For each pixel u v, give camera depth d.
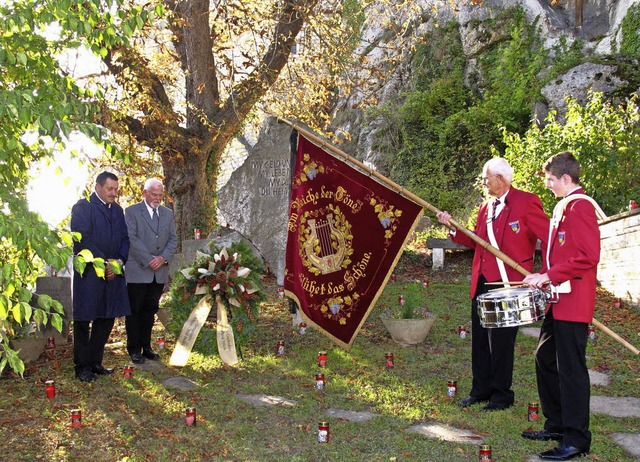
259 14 12.99
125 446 5.11
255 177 11.20
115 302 6.92
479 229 6.00
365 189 7.03
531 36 19.73
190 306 7.79
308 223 7.18
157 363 7.62
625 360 7.35
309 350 8.02
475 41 20.81
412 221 6.93
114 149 4.52
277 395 6.45
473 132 18.73
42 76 4.73
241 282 7.67
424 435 5.28
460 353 7.80
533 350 7.77
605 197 11.81
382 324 9.20
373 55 22.58
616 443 5.05
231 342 7.41
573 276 4.66
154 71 15.13
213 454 4.98
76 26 4.43
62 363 7.52
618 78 16.12
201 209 15.06
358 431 5.41
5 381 6.73
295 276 7.18
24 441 5.16
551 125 12.80
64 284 8.48
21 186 5.11
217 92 14.71
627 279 9.77
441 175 18.48
